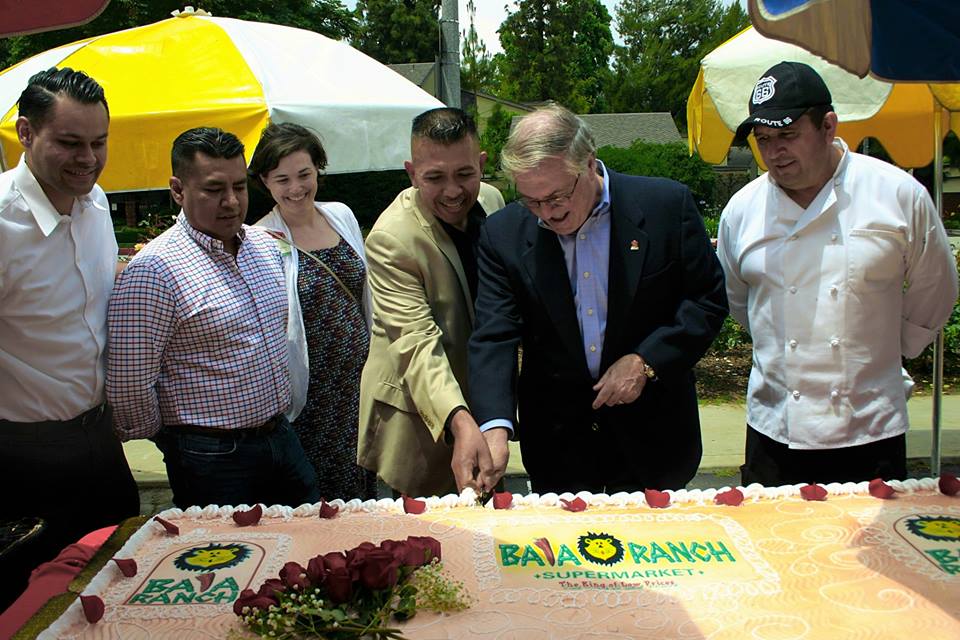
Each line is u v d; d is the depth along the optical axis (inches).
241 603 55.2
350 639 53.2
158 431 93.4
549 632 53.8
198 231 89.9
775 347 94.2
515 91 1736.0
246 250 95.2
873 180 89.0
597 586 59.8
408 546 61.6
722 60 172.4
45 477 90.3
